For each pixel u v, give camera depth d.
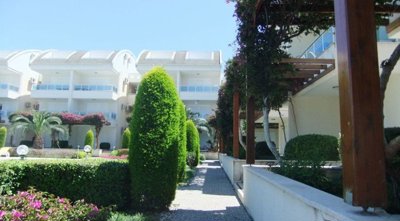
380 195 2.16
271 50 6.89
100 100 40.72
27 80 42.81
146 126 7.17
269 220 4.72
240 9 6.79
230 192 10.34
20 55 41.88
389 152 3.23
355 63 2.29
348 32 2.33
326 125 13.22
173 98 7.46
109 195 6.95
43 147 35.94
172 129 7.30
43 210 5.07
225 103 17.88
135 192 7.04
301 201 3.11
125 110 43.12
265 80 7.13
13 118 35.88
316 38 11.40
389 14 5.75
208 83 42.09
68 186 6.90
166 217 6.60
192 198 9.14
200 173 17.12
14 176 6.74
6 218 4.52
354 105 2.25
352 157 2.24
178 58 42.53
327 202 2.62
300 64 9.09
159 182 7.05
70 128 38.78
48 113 35.47
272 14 6.60
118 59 41.34
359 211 2.25
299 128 13.28
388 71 3.83
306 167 5.18
